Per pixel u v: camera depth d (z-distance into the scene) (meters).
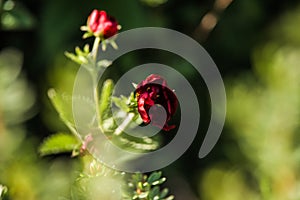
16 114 0.90
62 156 0.85
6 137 0.87
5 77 0.91
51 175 0.79
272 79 0.97
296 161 0.92
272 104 0.96
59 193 0.71
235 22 1.18
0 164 0.82
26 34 1.07
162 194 0.67
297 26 1.13
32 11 1.04
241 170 0.98
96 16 0.66
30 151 0.88
